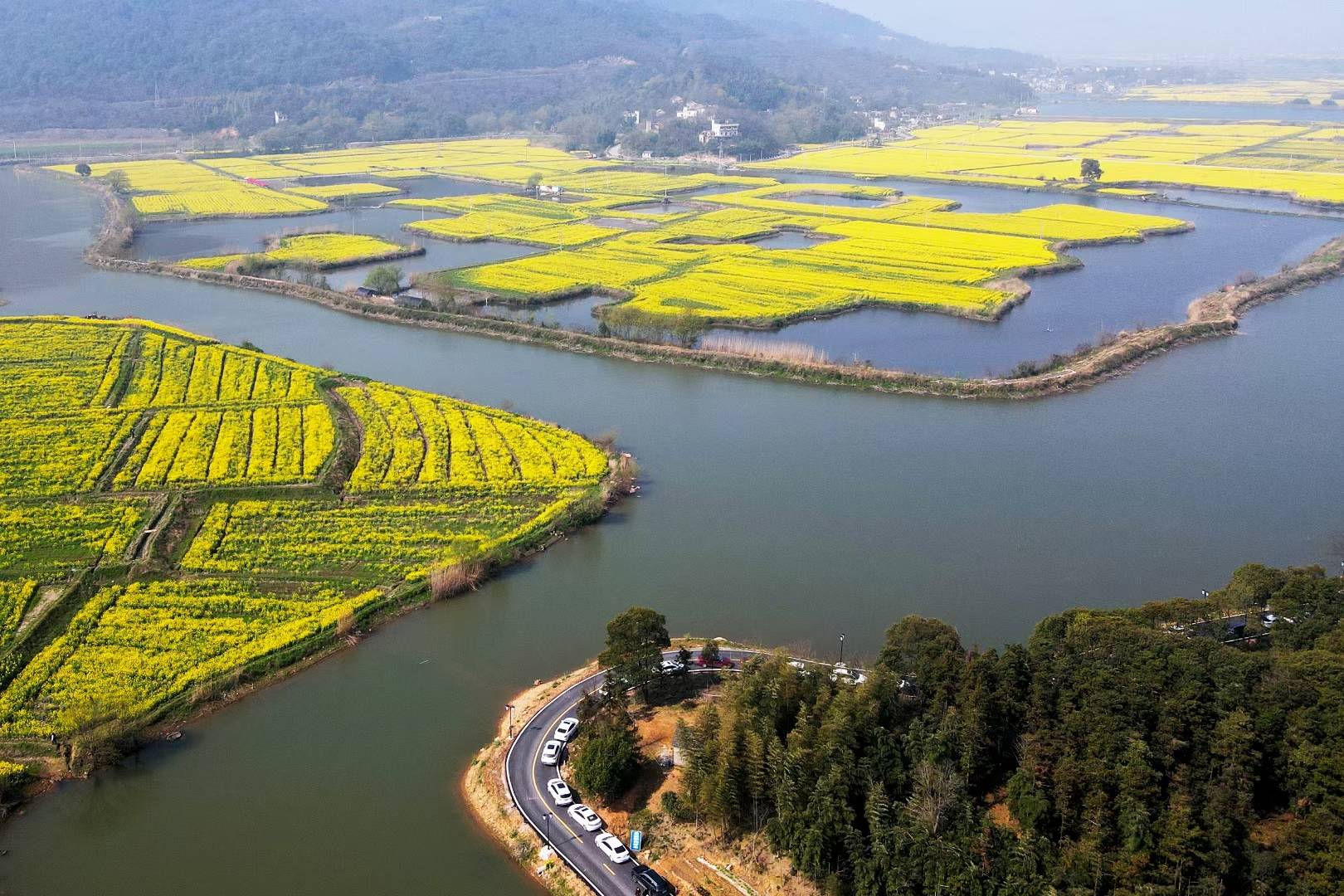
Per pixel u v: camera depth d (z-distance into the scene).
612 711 92.50
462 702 102.06
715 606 118.38
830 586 122.88
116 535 132.25
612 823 84.62
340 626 112.44
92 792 89.88
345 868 81.31
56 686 102.50
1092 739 79.88
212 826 85.75
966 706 84.31
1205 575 125.69
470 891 78.88
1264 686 83.19
